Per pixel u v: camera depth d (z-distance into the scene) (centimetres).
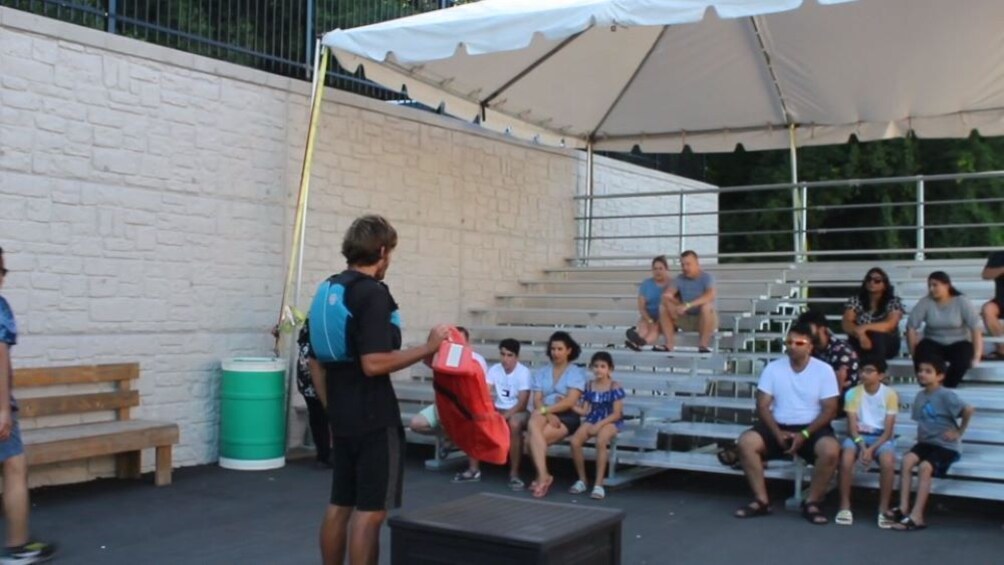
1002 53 1171
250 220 1045
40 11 923
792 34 1209
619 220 1628
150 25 996
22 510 641
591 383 932
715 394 1080
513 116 1358
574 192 1541
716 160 2633
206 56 1038
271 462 980
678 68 1322
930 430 790
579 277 1448
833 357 877
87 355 902
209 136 1006
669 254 1755
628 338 1149
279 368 991
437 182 1280
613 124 1485
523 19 920
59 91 883
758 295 1299
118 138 927
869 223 2522
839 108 1379
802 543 728
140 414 944
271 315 1066
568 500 874
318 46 1031
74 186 894
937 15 1101
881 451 793
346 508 514
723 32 1236
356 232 512
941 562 679
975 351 953
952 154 2475
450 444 1039
